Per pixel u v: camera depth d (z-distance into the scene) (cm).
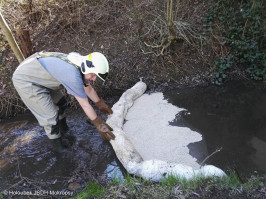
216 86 486
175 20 502
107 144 387
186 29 500
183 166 313
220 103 448
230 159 342
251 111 427
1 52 497
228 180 292
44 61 307
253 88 477
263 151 352
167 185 292
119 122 388
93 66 286
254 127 394
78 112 458
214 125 400
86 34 525
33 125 440
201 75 499
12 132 427
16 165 365
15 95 462
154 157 346
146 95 469
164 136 378
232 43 492
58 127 364
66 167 356
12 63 487
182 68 504
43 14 541
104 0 550
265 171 322
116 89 489
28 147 395
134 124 399
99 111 451
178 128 393
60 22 532
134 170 323
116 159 362
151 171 311
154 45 507
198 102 452
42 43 516
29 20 540
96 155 370
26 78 322
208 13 516
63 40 520
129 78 495
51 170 354
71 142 394
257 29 485
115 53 507
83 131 415
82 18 534
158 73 502
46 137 411
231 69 502
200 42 510
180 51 511
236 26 499
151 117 414
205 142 369
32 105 340
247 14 480
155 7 536
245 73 500
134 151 341
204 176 298
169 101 455
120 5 549
